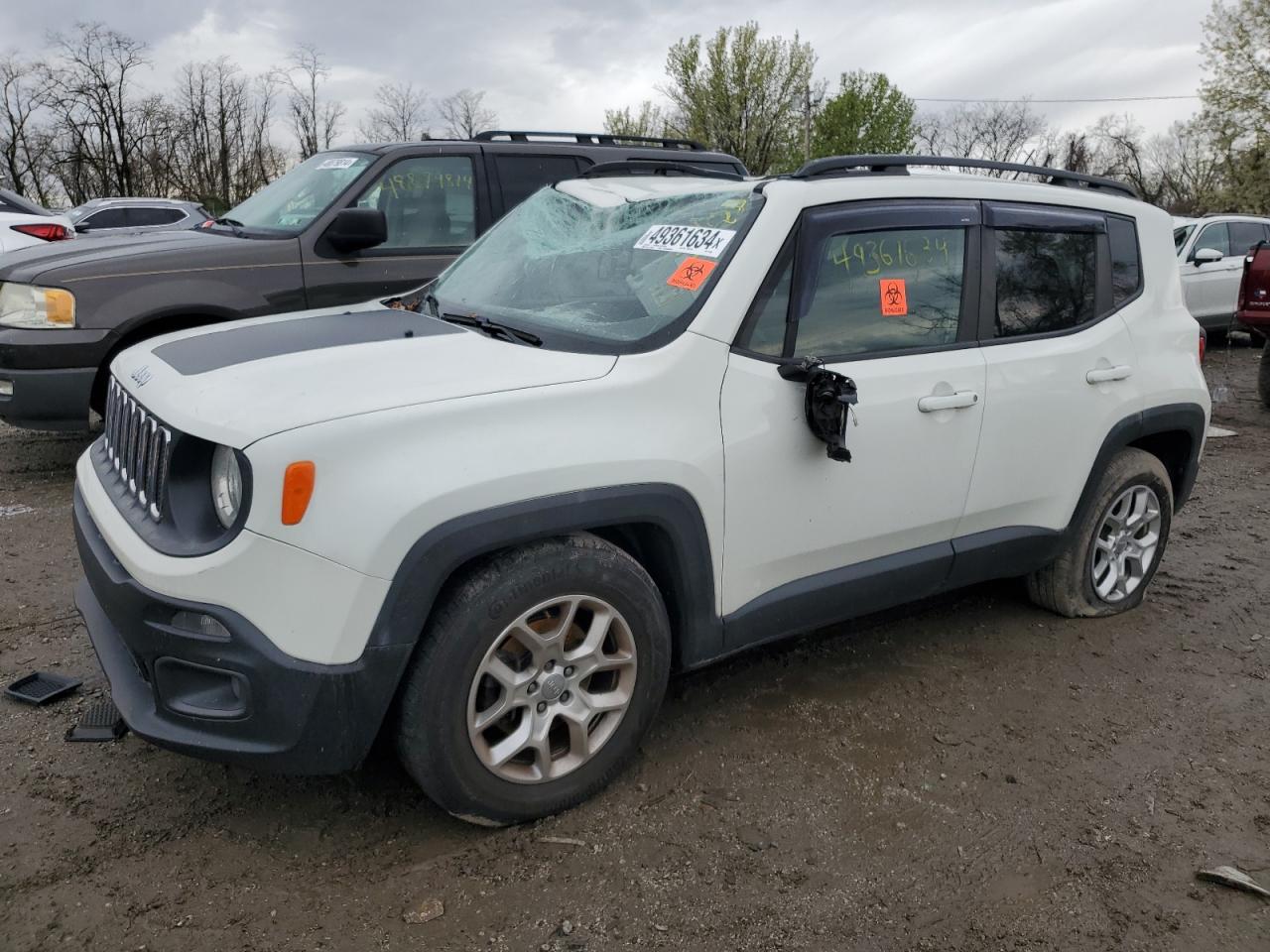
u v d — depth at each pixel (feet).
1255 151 112.98
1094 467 13.02
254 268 18.81
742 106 133.90
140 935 7.60
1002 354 11.79
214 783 9.57
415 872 8.43
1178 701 11.91
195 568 7.70
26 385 17.46
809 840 9.04
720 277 9.82
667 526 9.14
